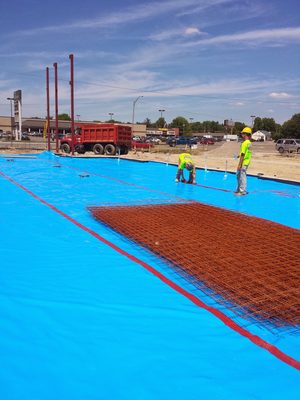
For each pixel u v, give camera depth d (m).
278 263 4.88
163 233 6.19
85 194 10.41
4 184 11.76
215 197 10.67
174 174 15.80
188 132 129.25
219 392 2.56
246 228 6.61
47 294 3.96
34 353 2.91
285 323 3.51
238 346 3.10
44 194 10.20
